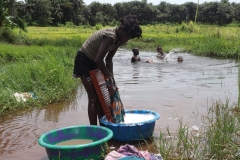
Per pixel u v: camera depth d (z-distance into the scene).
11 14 23.78
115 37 3.57
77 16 94.94
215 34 20.52
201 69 9.94
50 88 5.96
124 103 5.40
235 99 5.50
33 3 72.31
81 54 3.76
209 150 3.04
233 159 2.82
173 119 4.38
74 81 7.17
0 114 4.89
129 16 3.60
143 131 3.52
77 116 4.76
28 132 4.05
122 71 9.68
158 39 24.42
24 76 6.30
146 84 7.26
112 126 3.52
